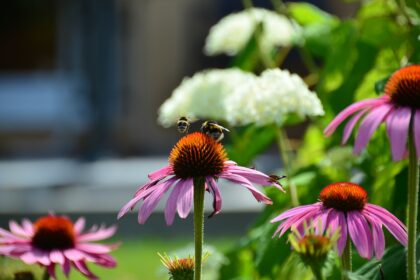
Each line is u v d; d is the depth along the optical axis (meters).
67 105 18.83
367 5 4.04
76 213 10.47
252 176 2.38
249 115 3.48
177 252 3.80
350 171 3.83
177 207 2.26
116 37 15.19
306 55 4.52
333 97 3.70
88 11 14.70
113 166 14.64
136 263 8.35
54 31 21.98
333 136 3.76
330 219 2.38
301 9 4.48
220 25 4.75
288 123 3.97
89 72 14.97
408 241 2.29
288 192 3.65
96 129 15.04
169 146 20.25
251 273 3.96
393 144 2.20
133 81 20.12
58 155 19.38
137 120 20.12
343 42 3.82
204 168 2.34
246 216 10.18
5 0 22.41
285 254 3.31
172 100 4.23
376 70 3.73
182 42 20.38
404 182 3.15
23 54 22.11
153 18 20.23
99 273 7.90
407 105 2.30
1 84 21.22
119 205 10.92
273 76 3.53
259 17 4.62
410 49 3.73
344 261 2.38
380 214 2.42
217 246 9.41
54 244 3.04
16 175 14.50
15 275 2.98
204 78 4.18
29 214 10.66
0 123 20.62
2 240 3.02
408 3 3.71
